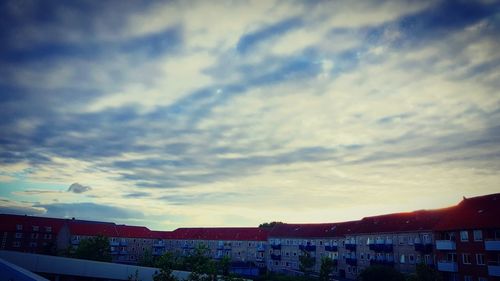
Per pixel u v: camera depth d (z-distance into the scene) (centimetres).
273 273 8881
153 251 13188
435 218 6906
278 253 10881
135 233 13462
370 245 7994
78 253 8156
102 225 13338
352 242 8756
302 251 9250
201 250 3528
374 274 6072
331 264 6750
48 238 12700
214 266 3147
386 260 7488
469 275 5562
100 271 5991
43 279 3005
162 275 3262
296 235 10525
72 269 5953
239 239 11794
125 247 12900
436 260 6388
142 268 5988
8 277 3011
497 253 5225
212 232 12800
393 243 7512
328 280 6738
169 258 3409
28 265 5816
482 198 6088
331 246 9431
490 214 5475
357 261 8512
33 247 12406
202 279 3100
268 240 11256
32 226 12606
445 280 5981
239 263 10356
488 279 5231
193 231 13300
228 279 3155
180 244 12938
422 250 6744
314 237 10019
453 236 6028
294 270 9912
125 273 5966
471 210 5956
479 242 5444
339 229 9550
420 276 5284
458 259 5797
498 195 5875
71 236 12462
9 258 5728
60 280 6003
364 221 8956
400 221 7744
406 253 7200
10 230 12156
